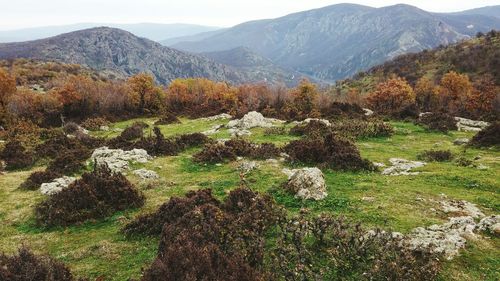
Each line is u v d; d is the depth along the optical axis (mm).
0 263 11625
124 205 19188
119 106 64688
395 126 41125
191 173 25297
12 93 56250
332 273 11812
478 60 115812
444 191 19219
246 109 58938
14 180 25297
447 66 122000
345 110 52094
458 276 11328
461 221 14820
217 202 17688
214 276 10312
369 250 12453
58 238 16375
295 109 56531
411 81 120188
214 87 79500
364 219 15766
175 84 75625
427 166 24188
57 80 96312
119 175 21172
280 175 23109
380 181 21094
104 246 15016
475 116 56156
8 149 31391
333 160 24672
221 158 27453
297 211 17234
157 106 68062
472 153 28781
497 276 11344
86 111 61312
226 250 12484
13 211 19609
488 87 71750
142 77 68500
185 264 10508
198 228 13430
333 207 17344
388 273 10766
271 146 28828
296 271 11344
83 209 18500
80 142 36875
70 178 24422
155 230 15805
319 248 13203
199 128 45000
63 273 11797
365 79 145250
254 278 10555
